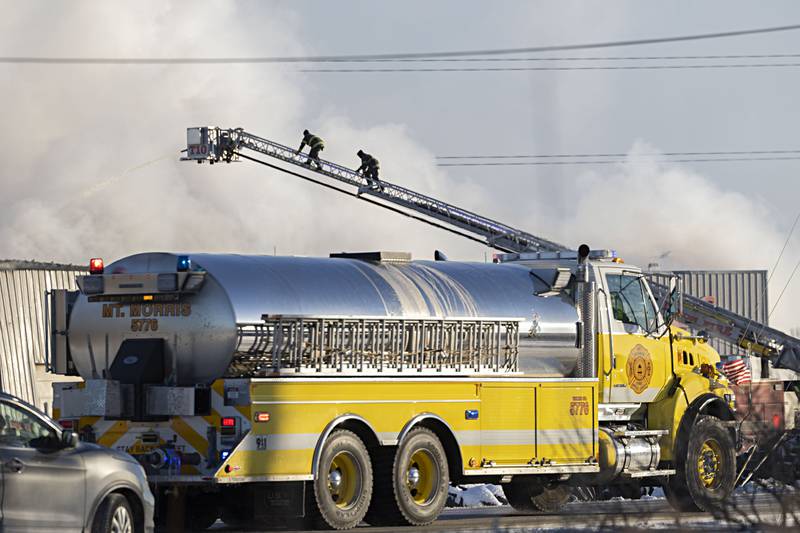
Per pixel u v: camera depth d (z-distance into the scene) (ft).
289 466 104.99
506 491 136.98
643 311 136.36
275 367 105.60
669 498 136.46
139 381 106.11
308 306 108.17
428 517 113.80
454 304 118.62
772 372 243.60
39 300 224.74
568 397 125.90
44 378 224.53
